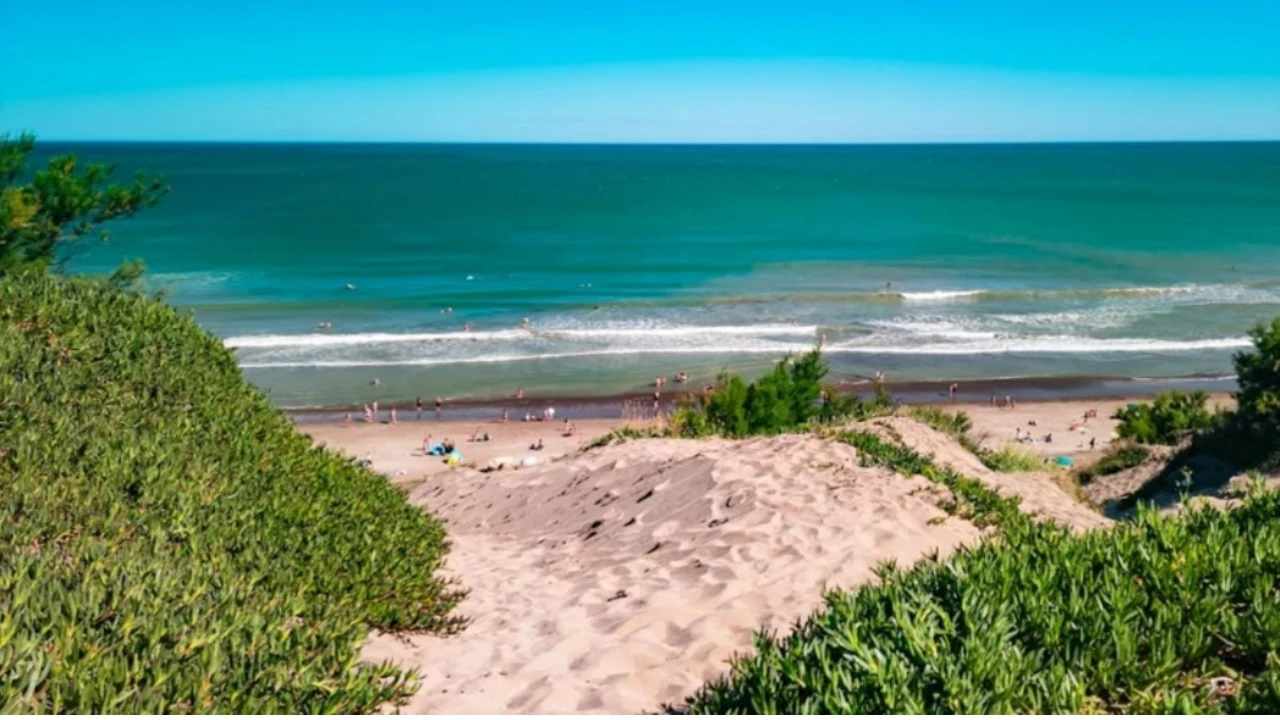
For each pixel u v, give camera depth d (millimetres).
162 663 3248
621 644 5590
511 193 132750
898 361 39594
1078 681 3174
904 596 3834
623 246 75312
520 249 73312
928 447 11828
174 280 57312
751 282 57812
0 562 3961
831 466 10000
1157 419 21594
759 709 3242
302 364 38562
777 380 16375
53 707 2916
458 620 6422
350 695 3590
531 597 7211
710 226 90750
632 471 11844
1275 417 15828
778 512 8516
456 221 94000
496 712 4730
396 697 4102
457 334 43125
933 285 56906
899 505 8555
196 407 7449
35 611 3338
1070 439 29891
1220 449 16438
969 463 11953
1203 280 59344
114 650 3273
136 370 7426
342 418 32781
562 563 8523
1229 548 3994
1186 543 4098
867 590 4004
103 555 4168
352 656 3867
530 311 48562
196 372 8203
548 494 12305
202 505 5520
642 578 7430
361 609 5598
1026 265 65750
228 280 57781
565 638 5910
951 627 3484
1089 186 155125
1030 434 30328
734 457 10844
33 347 6992
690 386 36062
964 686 3053
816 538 7750
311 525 6230
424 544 7590
